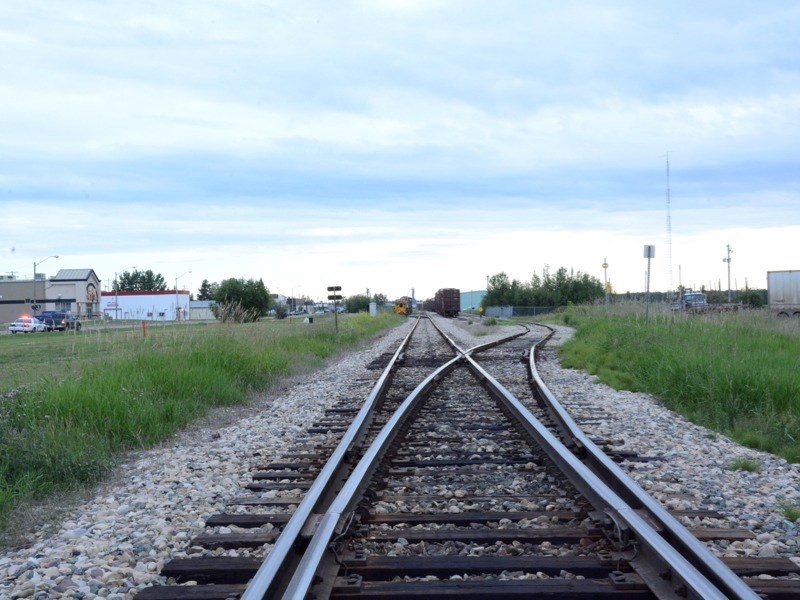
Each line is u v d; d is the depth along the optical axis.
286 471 8.47
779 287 51.16
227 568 5.22
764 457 9.06
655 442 9.97
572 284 95.44
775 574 5.05
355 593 4.66
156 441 10.95
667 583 4.62
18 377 14.04
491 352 25.91
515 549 5.54
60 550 5.93
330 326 36.12
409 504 6.83
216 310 23.17
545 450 8.64
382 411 12.62
